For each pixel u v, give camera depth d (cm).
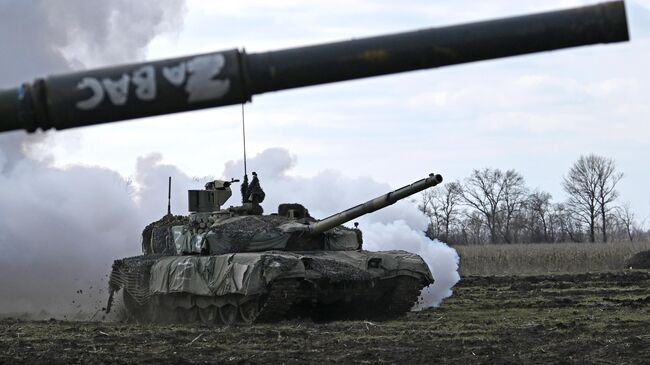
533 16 812
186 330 2295
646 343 1897
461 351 1825
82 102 808
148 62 820
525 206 9712
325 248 2800
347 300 2645
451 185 9300
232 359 1727
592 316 2625
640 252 5869
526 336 2089
